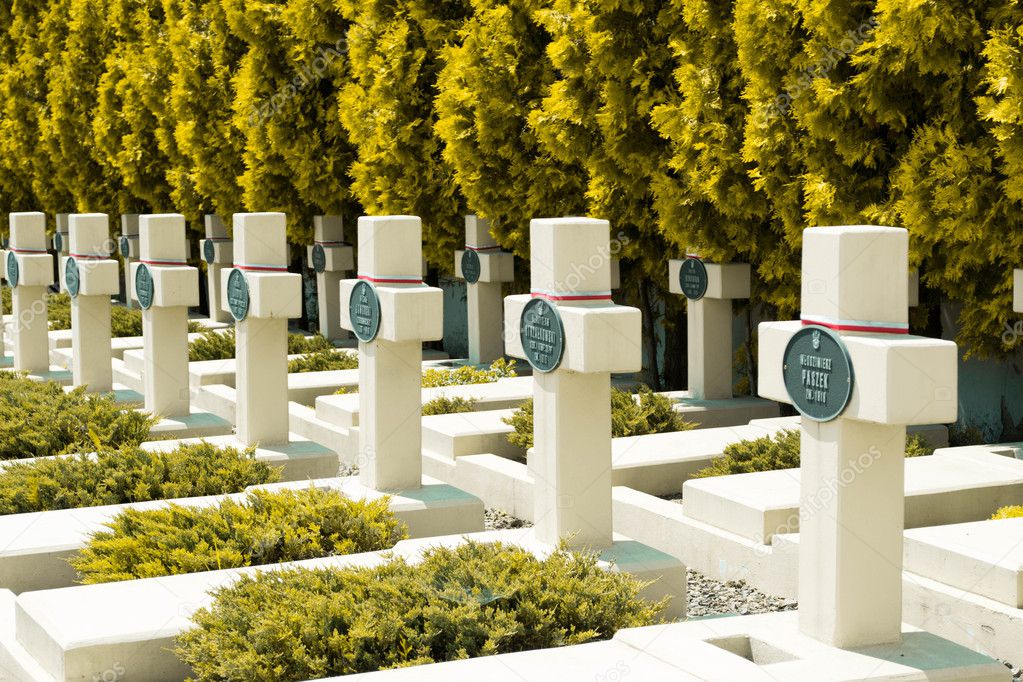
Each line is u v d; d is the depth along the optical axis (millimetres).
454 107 15805
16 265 16516
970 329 10648
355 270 21031
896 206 9602
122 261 29375
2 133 33688
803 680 5484
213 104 22031
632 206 13727
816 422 6000
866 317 5785
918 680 5582
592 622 6445
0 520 8641
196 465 9820
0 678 6793
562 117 13883
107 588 6934
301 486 9562
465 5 16891
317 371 16156
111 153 27031
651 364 15297
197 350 17266
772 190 11156
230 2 19812
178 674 6234
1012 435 11797
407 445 9445
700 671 5551
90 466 9680
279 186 20688
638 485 10117
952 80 9297
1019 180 8781
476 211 16094
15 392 12477
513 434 11320
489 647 5953
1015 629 6680
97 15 28438
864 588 5941
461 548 7039
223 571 7230
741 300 14172
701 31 12266
